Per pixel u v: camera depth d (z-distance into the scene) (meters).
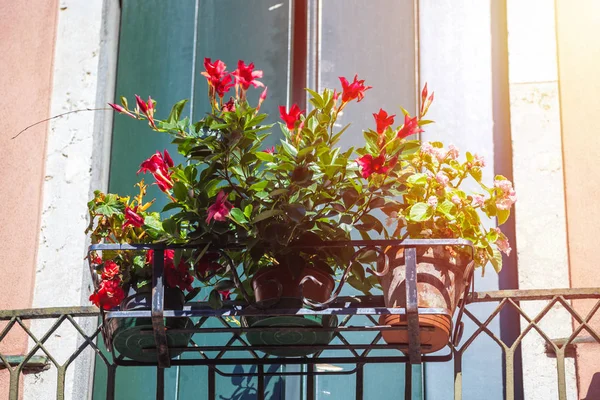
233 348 4.43
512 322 5.13
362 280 4.45
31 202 5.56
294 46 5.75
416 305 4.18
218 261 4.45
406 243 4.25
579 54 5.39
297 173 4.22
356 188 4.29
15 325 5.30
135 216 4.44
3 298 5.39
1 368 5.23
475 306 5.17
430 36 5.70
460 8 5.71
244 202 4.32
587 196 5.14
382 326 4.24
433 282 4.28
